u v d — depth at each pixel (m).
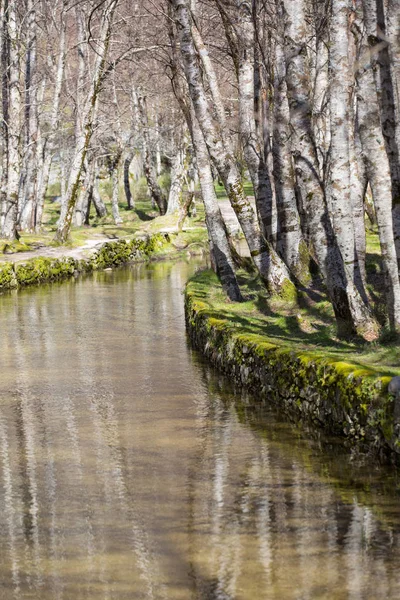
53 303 24.73
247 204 17.86
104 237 43.62
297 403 10.83
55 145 53.97
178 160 51.53
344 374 9.65
